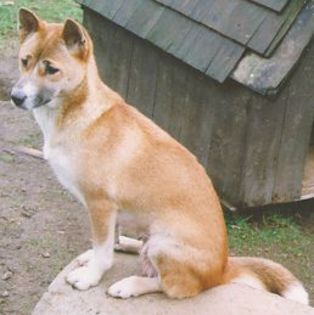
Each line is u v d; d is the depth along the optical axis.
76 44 4.45
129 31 7.78
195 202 4.51
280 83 6.15
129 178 4.49
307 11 6.32
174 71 7.34
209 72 6.63
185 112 7.30
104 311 4.51
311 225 7.40
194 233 4.45
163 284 4.53
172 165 4.53
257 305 4.55
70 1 12.82
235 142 6.77
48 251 6.54
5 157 8.10
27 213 7.07
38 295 5.99
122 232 6.07
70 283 4.70
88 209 4.61
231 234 7.01
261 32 6.42
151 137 4.57
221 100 6.80
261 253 6.82
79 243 6.70
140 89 7.93
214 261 4.52
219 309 4.50
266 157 6.81
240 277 4.80
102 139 4.48
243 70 6.38
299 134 6.88
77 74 4.43
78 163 4.50
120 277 4.77
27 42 4.53
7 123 8.91
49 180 7.72
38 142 8.52
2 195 7.36
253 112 6.56
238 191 6.89
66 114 4.48
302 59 6.49
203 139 7.12
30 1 12.67
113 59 8.29
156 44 7.31
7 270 6.24
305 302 4.80
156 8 7.55
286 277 4.88
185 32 7.08
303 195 7.21
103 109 4.52
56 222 6.98
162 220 4.48
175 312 4.48
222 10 6.83
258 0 6.58
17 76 9.89
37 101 4.45
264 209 7.37
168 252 4.44
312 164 7.72
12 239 6.66
